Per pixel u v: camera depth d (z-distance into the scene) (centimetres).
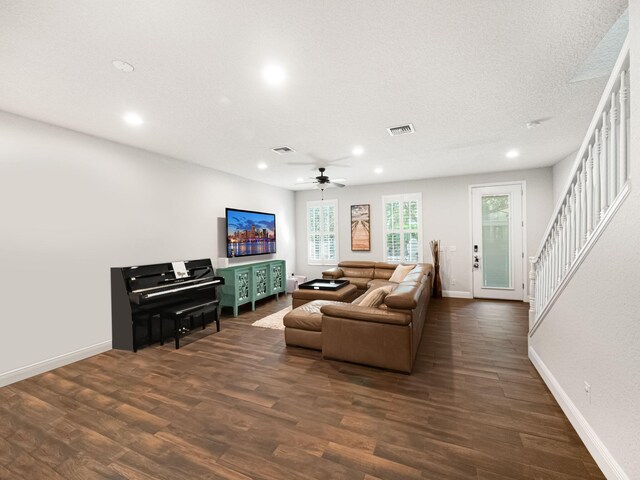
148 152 401
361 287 602
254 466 165
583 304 181
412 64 205
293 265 750
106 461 171
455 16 159
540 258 284
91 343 335
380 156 440
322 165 491
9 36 168
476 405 221
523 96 255
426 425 199
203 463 168
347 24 164
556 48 189
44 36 169
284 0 145
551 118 303
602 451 155
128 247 375
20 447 185
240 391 248
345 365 296
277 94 246
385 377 269
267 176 573
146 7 148
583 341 181
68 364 310
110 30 165
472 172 560
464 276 596
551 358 240
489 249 576
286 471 161
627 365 136
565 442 179
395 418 207
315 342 333
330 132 337
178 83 226
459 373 273
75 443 187
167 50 185
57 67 202
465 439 184
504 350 325
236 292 496
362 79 224
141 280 371
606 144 166
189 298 418
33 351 289
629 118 145
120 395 244
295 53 191
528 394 235
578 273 188
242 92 242
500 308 505
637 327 128
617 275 144
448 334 379
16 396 245
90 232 336
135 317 347
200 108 271
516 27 169
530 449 174
